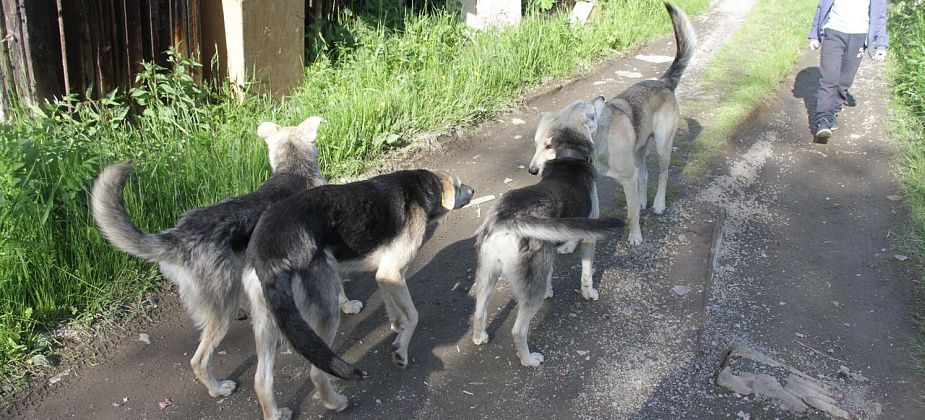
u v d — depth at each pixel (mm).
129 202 4305
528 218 3354
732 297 4379
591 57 9266
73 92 5281
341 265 3363
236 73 6230
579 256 4867
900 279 4582
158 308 4055
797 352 3883
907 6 11016
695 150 6574
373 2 8711
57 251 3980
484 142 6688
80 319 3861
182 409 3365
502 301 4344
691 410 3461
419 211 3650
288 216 3086
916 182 5934
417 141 6398
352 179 5637
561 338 3994
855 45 6516
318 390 3285
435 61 7625
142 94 5465
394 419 3369
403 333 3652
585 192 4012
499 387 3609
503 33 8820
